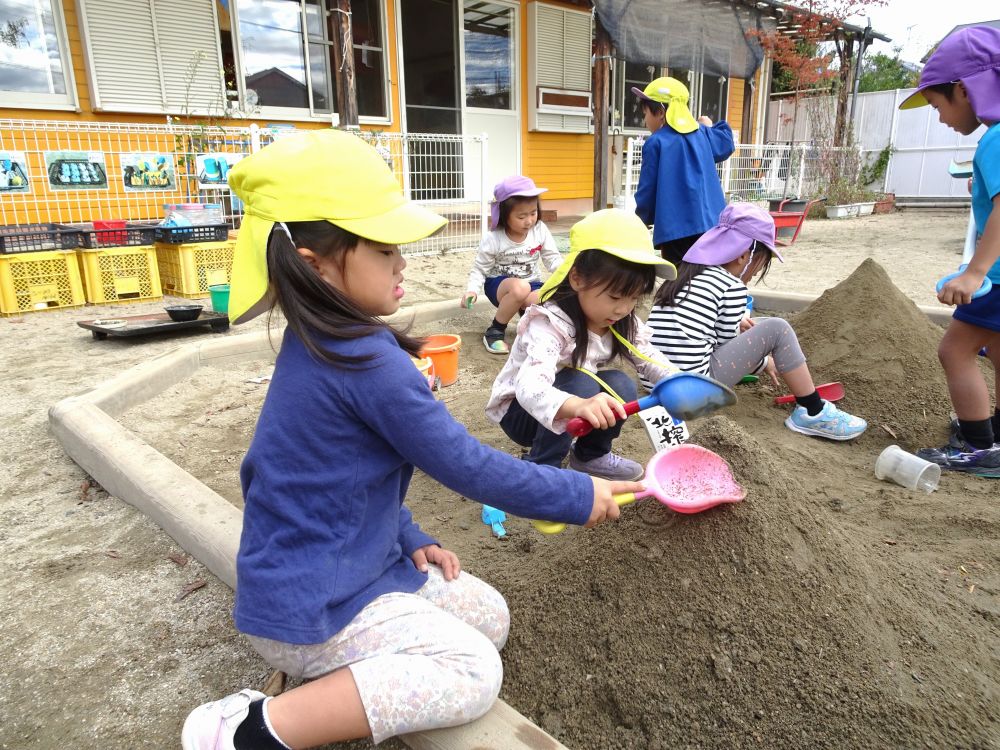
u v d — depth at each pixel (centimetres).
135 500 262
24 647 193
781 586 163
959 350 289
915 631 168
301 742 136
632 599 171
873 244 1000
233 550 214
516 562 221
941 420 328
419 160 1045
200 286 643
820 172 1521
